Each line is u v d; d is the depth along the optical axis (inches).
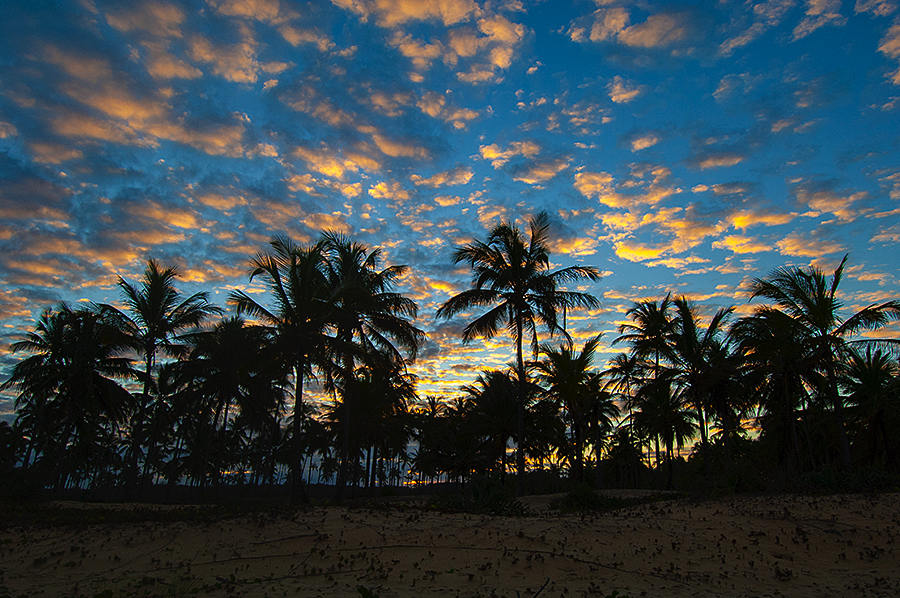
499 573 289.3
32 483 703.7
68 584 273.9
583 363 1054.4
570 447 1236.5
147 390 951.0
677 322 993.5
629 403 1103.0
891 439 1031.0
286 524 378.3
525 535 353.1
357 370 850.1
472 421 1291.8
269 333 707.4
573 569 296.7
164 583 276.1
